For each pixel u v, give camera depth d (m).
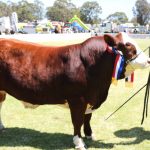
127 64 5.95
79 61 5.88
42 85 6.00
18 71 6.08
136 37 53.09
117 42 5.86
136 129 7.46
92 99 5.99
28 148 6.21
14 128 7.42
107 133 7.14
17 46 6.21
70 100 5.97
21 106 9.52
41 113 8.75
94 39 5.99
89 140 6.62
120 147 6.31
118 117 8.42
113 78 6.15
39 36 28.25
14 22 47.34
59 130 7.30
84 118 6.47
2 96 6.77
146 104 7.41
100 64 5.88
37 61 6.06
